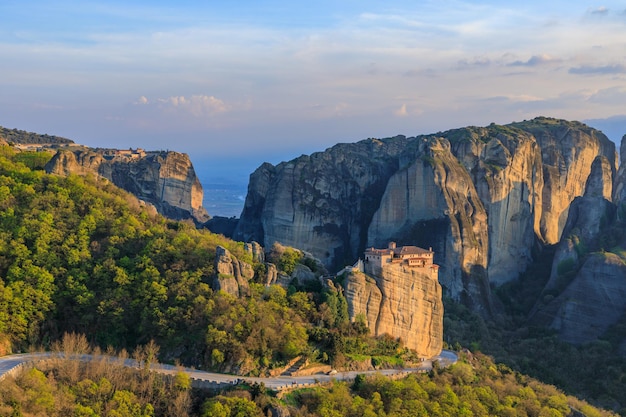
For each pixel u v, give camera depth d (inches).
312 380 5344.5
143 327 5482.3
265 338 5447.8
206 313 5457.7
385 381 5511.8
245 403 4606.3
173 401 4635.8
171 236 6432.1
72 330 5546.3
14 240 5935.0
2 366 4704.7
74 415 4276.6
